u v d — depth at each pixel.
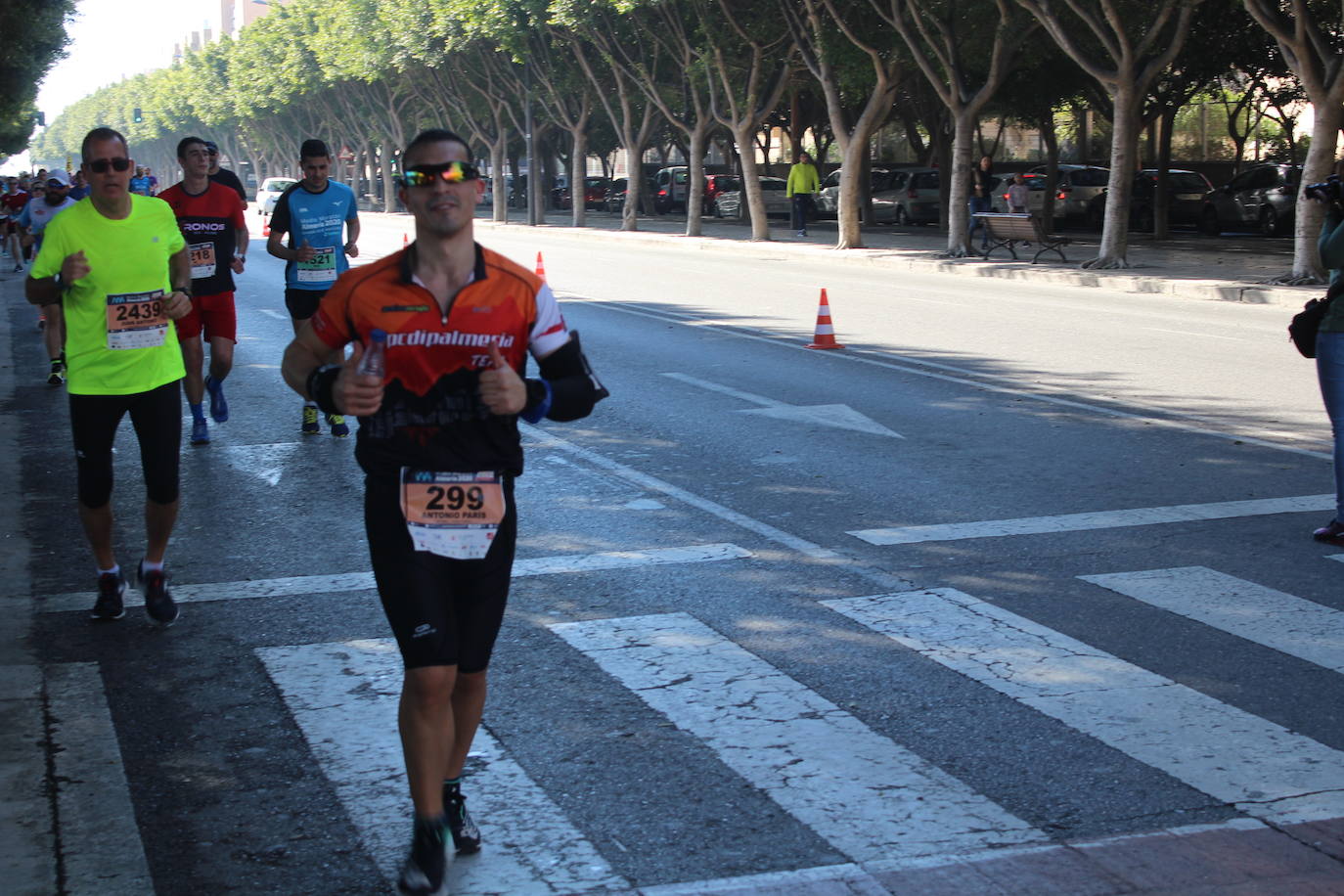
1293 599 6.20
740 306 19.17
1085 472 8.68
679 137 57.06
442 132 3.56
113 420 5.85
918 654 5.52
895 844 3.99
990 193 28.56
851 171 31.42
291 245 10.29
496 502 3.65
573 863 3.90
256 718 4.95
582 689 5.19
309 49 75.88
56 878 3.81
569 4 39.25
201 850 4.02
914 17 27.48
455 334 3.56
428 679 3.58
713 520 7.62
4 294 22.12
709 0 35.84
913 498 8.07
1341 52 19.92
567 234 44.84
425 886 3.61
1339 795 4.29
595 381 3.76
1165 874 3.81
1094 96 37.19
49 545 7.26
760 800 4.27
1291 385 11.92
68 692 5.19
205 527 7.60
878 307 18.89
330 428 10.50
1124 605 6.11
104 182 5.67
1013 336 15.47
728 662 5.45
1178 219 38.16
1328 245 6.93
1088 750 4.62
